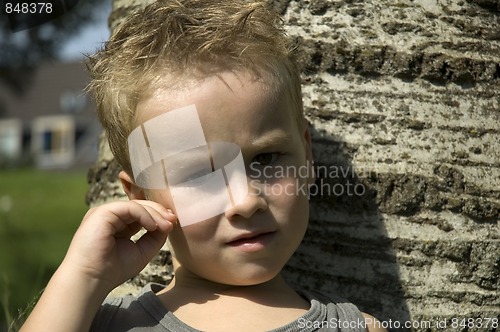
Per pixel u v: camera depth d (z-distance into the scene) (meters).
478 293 1.95
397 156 1.97
